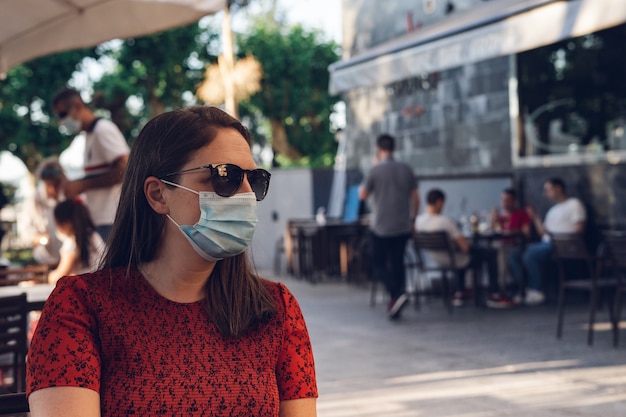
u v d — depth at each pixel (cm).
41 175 793
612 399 553
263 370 191
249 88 1514
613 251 736
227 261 197
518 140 1179
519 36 786
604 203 1059
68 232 564
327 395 590
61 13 560
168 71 2131
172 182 190
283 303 204
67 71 2097
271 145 2438
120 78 2169
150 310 187
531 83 1162
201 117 195
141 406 178
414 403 560
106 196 653
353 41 1545
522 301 1063
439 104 1334
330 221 1508
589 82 1087
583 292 1096
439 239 995
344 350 763
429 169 1364
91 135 658
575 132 1104
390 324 916
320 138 2483
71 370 174
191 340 186
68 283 187
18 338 397
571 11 733
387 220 962
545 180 1139
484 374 644
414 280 1221
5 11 556
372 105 1505
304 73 2338
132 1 539
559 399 558
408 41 991
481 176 1238
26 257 1891
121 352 182
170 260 192
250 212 189
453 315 973
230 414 183
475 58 839
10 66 627
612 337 789
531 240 1084
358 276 1323
